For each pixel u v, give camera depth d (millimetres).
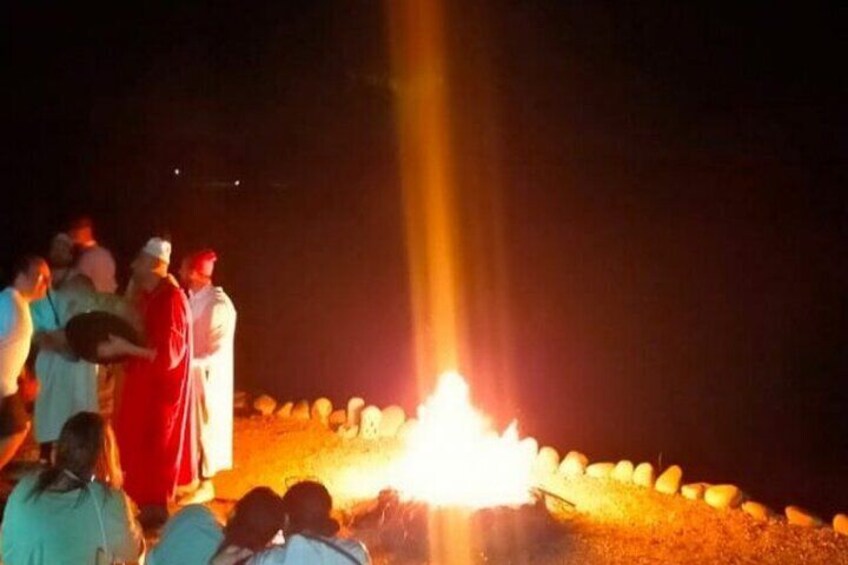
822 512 11328
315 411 12508
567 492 9836
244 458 10938
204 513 5605
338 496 9688
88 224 10305
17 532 5500
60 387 9141
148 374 8750
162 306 8797
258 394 13617
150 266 8914
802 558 8570
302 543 4941
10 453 8383
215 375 9562
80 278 9156
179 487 9258
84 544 5457
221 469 10141
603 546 8586
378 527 8672
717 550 8648
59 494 5496
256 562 4984
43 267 8523
